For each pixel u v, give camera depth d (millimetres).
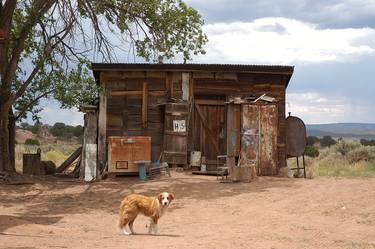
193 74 23688
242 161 22609
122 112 23578
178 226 13672
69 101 22438
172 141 23219
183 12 23156
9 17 22344
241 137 22969
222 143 23953
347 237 11633
